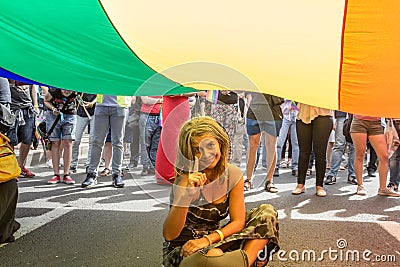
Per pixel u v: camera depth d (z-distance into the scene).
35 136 6.86
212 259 2.21
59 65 3.76
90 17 2.87
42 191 5.69
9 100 5.04
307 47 2.83
